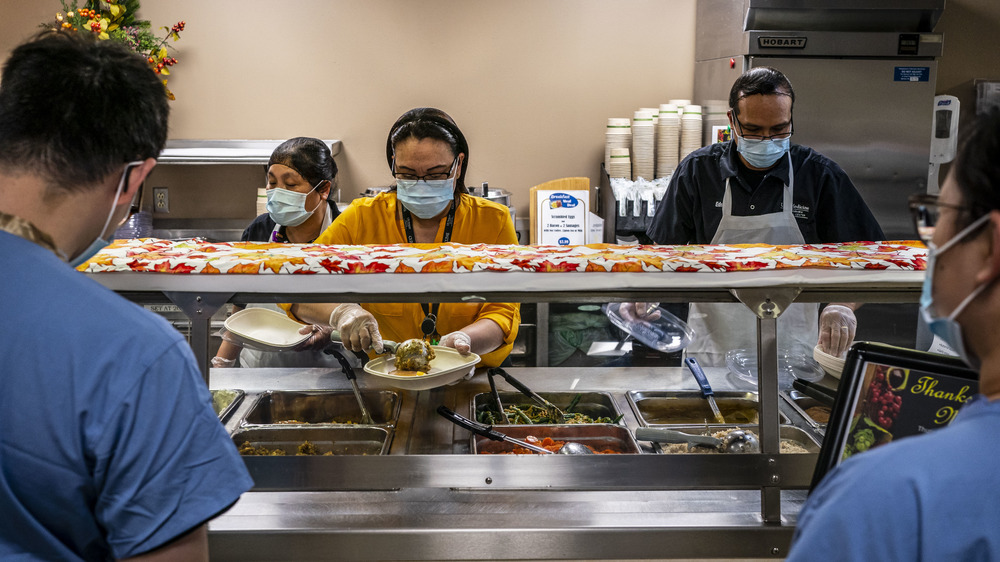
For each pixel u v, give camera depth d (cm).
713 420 180
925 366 107
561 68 378
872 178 317
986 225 57
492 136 383
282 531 125
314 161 218
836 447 110
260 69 372
